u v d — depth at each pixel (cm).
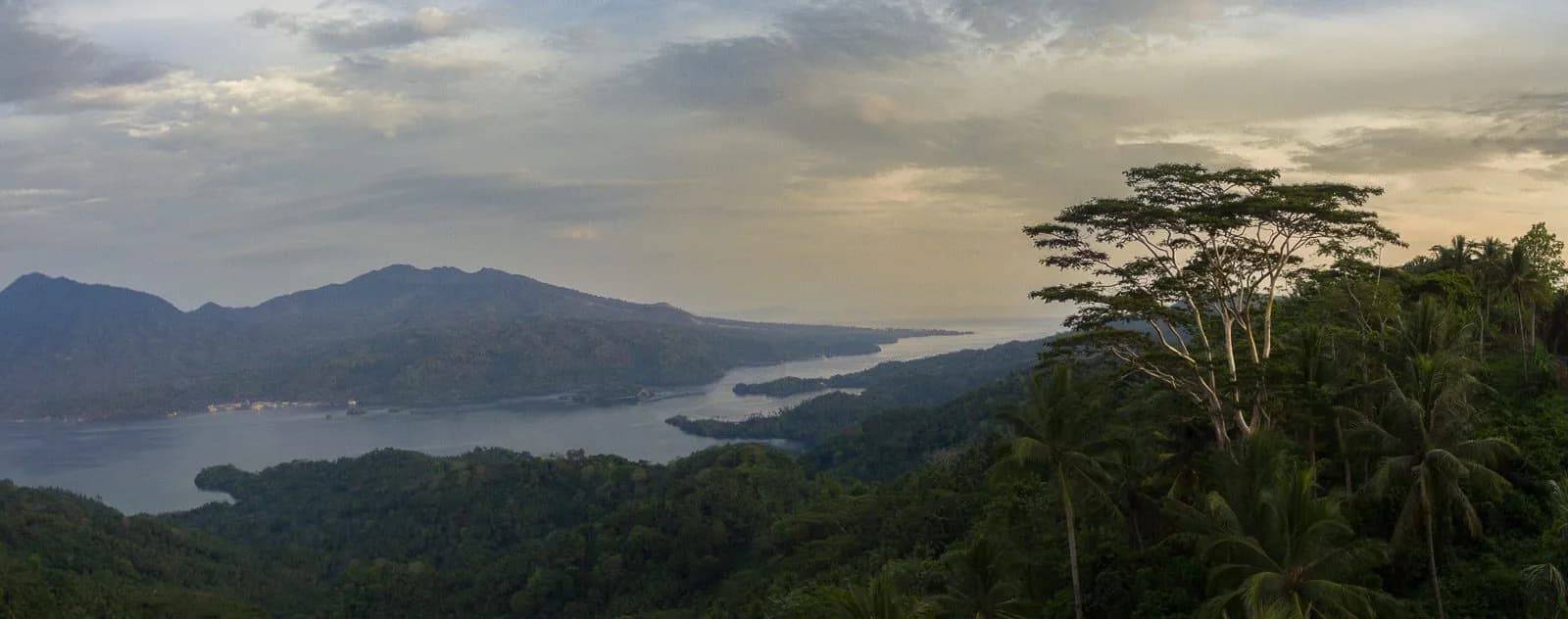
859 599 3500
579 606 11494
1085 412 4088
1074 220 4966
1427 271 8094
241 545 15500
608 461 18475
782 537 10669
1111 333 4916
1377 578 3741
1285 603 2980
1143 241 5019
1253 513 3198
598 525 13650
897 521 8981
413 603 12481
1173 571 4300
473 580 13025
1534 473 4522
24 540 11788
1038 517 5675
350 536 16662
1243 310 5091
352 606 12412
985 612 3862
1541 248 7656
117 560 12156
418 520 16588
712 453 16488
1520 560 3944
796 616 6831
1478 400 4794
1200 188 4728
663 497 14250
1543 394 5741
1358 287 6047
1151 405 5197
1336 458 4559
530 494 16912
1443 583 4019
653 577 11831
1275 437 3622
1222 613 3108
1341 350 5391
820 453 19412
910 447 17012
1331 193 4638
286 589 13625
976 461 10019
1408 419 3831
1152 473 4662
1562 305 7475
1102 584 4522
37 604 9575
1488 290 7350
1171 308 5003
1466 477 3828
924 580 5903
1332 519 3058
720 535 12181
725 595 9875
